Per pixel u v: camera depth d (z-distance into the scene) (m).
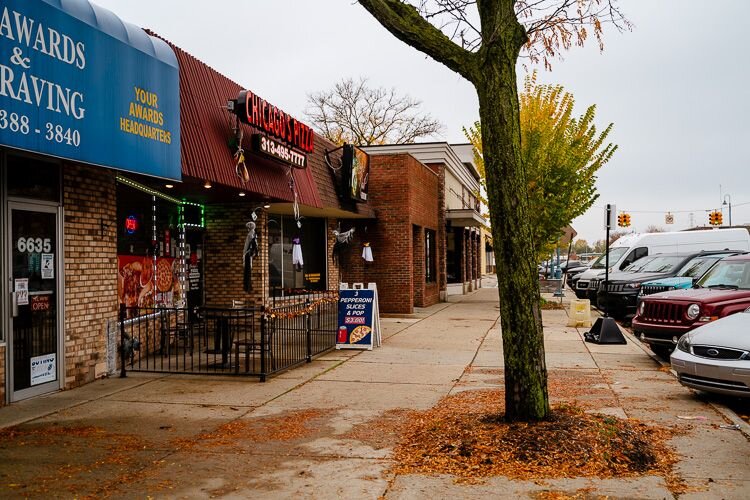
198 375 10.45
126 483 5.54
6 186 8.23
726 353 8.39
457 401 8.48
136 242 12.09
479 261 42.62
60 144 7.71
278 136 14.05
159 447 6.55
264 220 15.36
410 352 13.23
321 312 14.97
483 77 6.57
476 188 41.62
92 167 9.84
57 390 9.16
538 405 6.50
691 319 11.53
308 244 20.95
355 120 55.66
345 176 18.73
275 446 6.57
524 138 23.50
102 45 8.55
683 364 8.66
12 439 6.84
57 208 9.15
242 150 12.62
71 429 7.22
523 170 6.54
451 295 33.06
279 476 5.69
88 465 6.00
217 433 7.06
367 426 7.30
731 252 19.95
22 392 8.59
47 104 7.51
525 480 5.46
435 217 27.67
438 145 28.38
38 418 7.70
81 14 8.23
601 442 6.04
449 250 34.41
